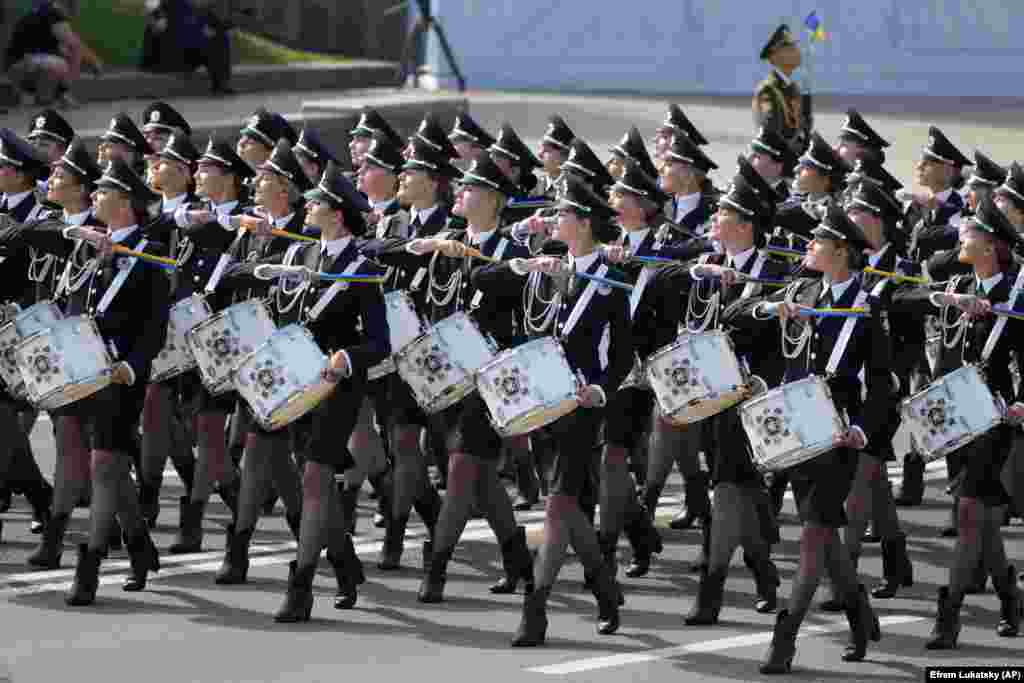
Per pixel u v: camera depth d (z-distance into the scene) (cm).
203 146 7625
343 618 3088
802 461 2800
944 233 4147
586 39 12825
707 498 3531
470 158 4369
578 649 2920
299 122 8138
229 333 3253
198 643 2917
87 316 3116
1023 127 10438
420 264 3422
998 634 3056
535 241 3659
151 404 3625
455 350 3147
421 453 3434
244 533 3294
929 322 3928
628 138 4109
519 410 2888
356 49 12712
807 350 2903
